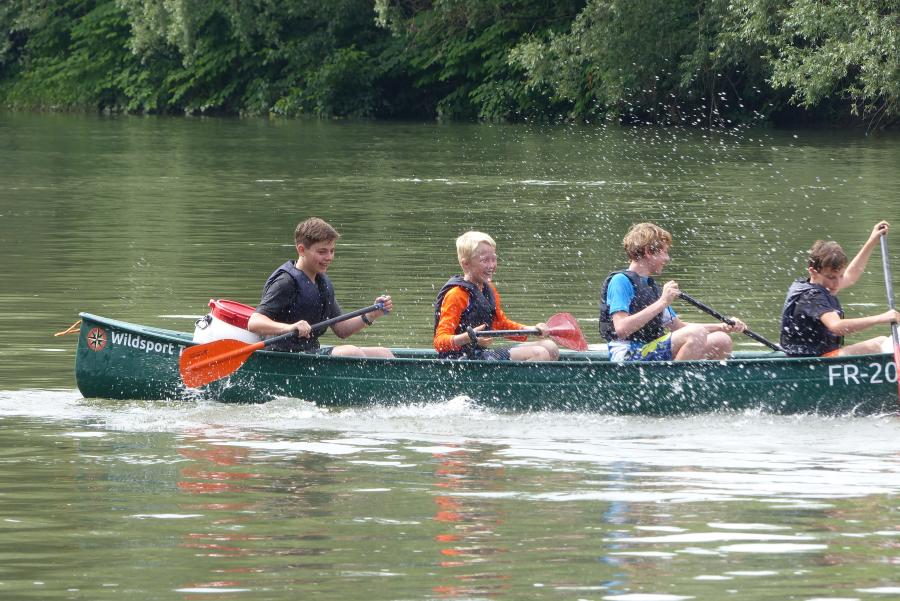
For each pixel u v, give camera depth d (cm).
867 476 1847
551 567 1464
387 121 11238
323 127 10462
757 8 8175
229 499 1736
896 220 4853
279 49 12100
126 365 2398
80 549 1530
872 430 2159
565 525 1616
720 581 1423
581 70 9831
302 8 11969
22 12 13925
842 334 2334
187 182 6369
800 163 7181
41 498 1739
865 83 8119
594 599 1370
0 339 2852
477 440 2098
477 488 1792
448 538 1567
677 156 7725
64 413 2278
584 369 2291
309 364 2369
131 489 1786
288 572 1450
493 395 2317
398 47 11800
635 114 10188
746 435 2128
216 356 2372
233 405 2380
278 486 1805
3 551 1523
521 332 2384
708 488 1784
